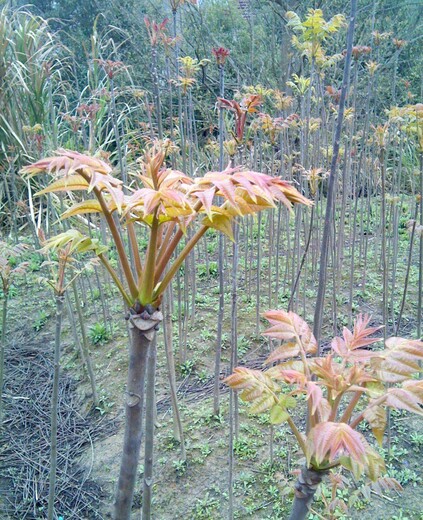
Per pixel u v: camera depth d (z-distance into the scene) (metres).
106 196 0.90
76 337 3.10
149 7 7.16
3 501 2.20
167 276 0.86
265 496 2.06
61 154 0.78
